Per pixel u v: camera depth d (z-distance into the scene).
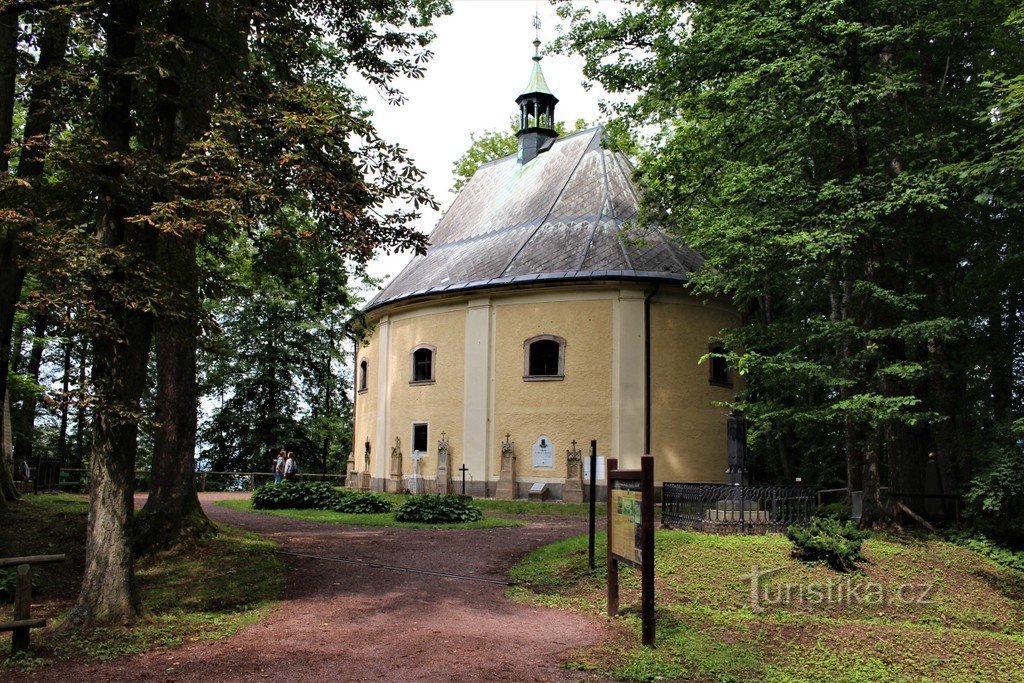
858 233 13.66
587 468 22.61
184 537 13.17
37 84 9.05
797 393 16.17
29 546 13.16
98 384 8.63
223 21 10.47
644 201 20.05
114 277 8.62
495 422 23.97
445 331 25.56
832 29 13.52
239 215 8.69
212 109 11.11
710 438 23.62
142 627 8.48
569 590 10.81
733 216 15.45
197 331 9.59
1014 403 17.62
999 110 13.09
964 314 16.17
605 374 22.95
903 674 7.30
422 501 18.39
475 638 8.32
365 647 7.90
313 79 14.88
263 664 7.25
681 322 23.58
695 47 16.23
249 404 38.69
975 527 14.14
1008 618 10.83
